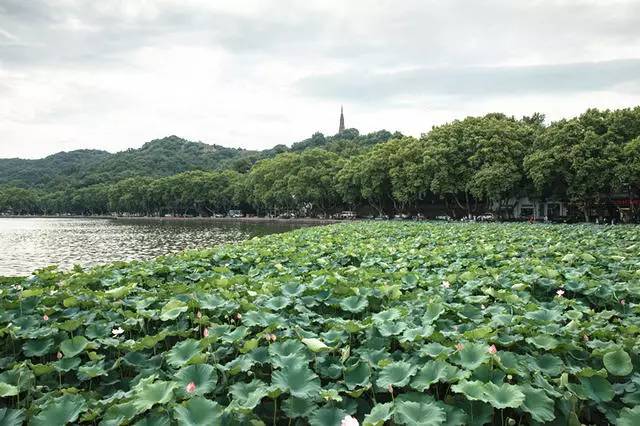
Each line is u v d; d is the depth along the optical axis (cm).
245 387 454
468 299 770
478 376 463
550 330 575
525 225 3494
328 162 8162
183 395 440
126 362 546
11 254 3284
